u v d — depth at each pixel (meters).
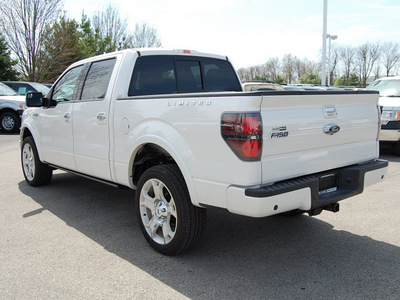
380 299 2.86
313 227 4.33
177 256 3.60
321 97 3.25
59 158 5.21
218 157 3.02
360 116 3.71
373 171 3.73
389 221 4.48
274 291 2.98
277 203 2.90
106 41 42.62
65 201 5.38
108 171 4.24
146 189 3.75
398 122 8.45
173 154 3.37
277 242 3.92
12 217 4.70
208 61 5.08
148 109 3.61
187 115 3.23
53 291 3.00
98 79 4.50
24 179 6.71
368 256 3.58
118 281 3.15
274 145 2.94
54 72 30.47
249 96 2.82
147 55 4.36
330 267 3.37
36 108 5.74
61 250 3.74
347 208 4.98
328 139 3.37
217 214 4.80
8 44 27.31
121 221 4.57
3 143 11.54
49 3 27.25
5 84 15.23
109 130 4.12
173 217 3.63
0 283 3.11
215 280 3.16
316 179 3.21
